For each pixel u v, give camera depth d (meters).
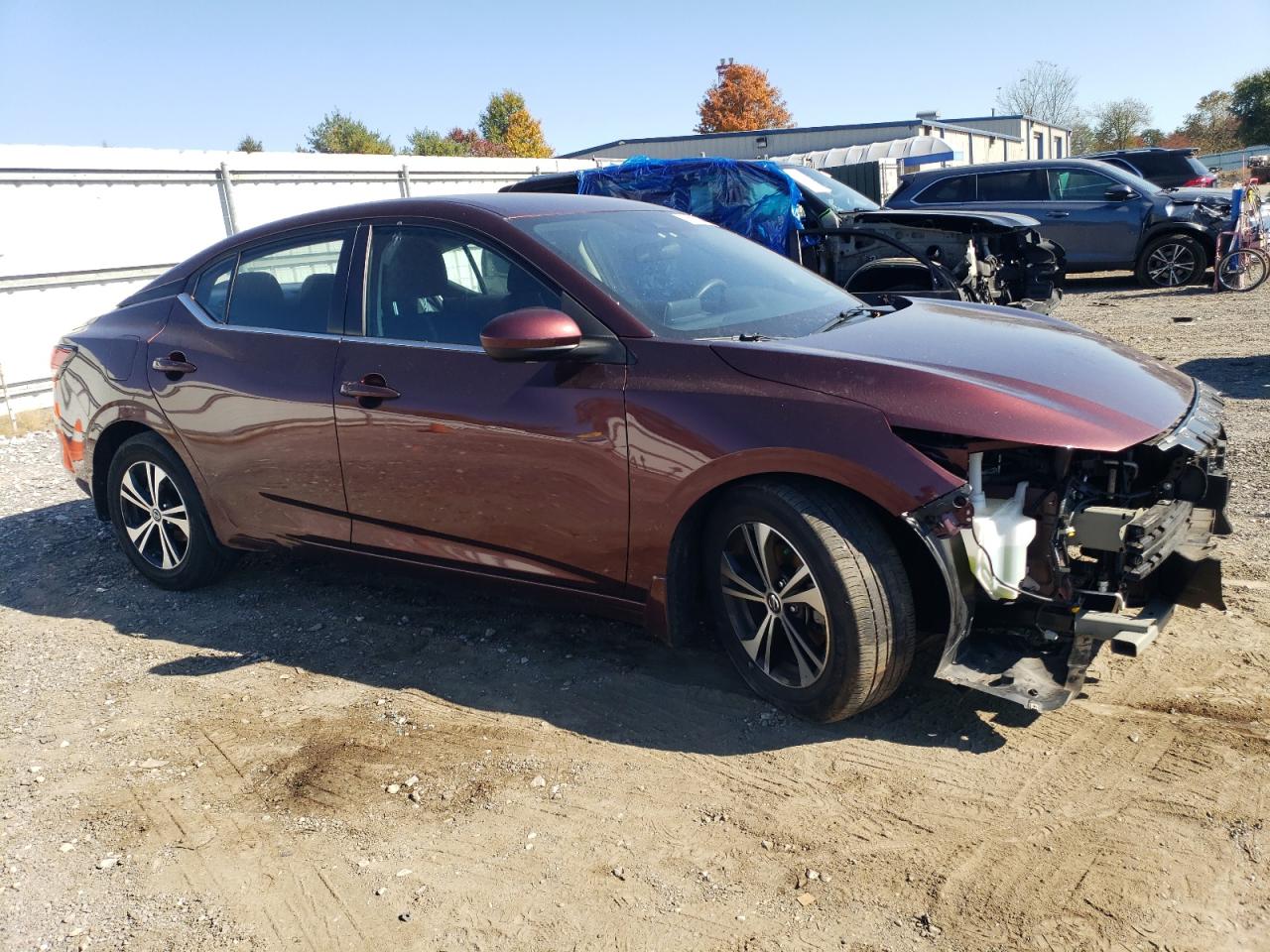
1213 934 2.27
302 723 3.55
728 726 3.30
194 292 4.64
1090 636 2.88
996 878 2.50
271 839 2.90
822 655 3.13
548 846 2.78
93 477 4.99
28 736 3.59
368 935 2.49
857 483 2.89
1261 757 2.89
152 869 2.80
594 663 3.82
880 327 3.56
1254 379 7.83
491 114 69.06
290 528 4.29
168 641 4.33
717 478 3.12
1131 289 14.64
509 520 3.61
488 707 3.56
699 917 2.46
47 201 10.77
